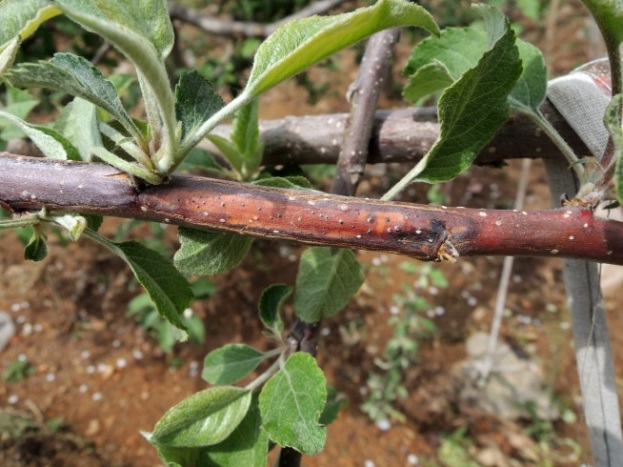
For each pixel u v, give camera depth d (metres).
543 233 0.14
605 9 0.13
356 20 0.12
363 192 1.04
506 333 0.88
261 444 0.19
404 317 0.80
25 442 0.72
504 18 0.15
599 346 0.24
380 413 0.77
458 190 1.11
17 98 0.32
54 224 0.15
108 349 0.85
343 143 0.24
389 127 0.26
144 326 0.76
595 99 0.21
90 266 0.94
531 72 0.21
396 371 0.77
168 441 0.18
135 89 0.55
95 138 0.18
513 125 0.23
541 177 1.13
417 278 0.96
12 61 0.15
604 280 0.87
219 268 0.17
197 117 0.15
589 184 0.15
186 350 0.85
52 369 0.82
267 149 0.29
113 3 0.12
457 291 0.95
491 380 0.81
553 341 0.86
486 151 0.24
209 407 0.19
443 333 0.88
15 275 0.93
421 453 0.74
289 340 0.20
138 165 0.15
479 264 1.00
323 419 0.27
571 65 1.20
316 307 0.20
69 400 0.79
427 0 0.73
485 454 0.74
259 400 0.17
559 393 0.80
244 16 0.74
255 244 0.95
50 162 0.15
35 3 0.18
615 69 0.14
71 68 0.14
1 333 0.85
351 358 0.84
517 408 0.78
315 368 0.17
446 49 0.23
